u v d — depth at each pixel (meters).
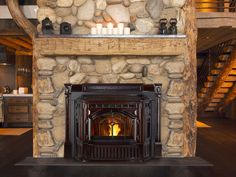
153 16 4.16
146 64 4.16
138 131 3.81
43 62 4.09
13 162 3.87
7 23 5.82
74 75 4.15
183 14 4.14
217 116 10.10
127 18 4.18
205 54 10.48
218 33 6.21
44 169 3.54
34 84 4.18
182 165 3.71
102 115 3.81
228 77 8.66
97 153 3.82
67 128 4.08
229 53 8.19
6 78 8.73
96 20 4.20
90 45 3.91
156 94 4.07
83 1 4.19
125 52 3.91
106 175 3.30
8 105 7.60
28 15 5.31
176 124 4.11
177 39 3.91
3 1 5.82
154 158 4.04
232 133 6.46
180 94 4.11
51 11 4.19
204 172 3.42
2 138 5.84
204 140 5.60
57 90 4.16
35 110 4.17
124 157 3.81
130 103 3.79
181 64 4.08
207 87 9.27
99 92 4.04
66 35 3.91
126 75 4.15
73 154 4.09
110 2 4.19
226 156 4.25
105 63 4.15
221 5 7.87
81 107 3.85
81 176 3.26
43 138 4.13
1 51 7.77
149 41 3.91
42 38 3.93
